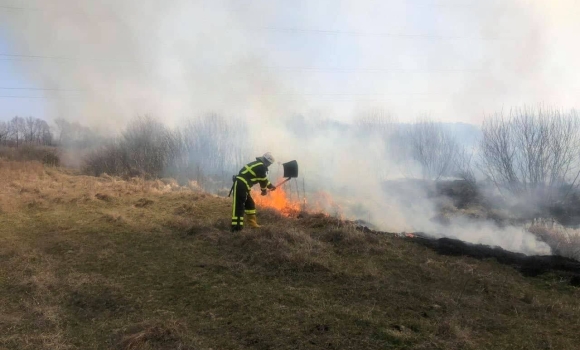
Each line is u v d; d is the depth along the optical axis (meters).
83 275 5.36
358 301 4.54
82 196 10.64
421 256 6.12
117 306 4.51
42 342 3.72
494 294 4.83
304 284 5.04
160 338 3.71
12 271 5.58
